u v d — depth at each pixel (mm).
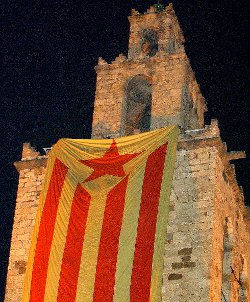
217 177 29188
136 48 35031
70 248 26734
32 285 26203
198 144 29656
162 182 27047
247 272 31766
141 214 26516
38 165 31500
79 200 27844
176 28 36281
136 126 34625
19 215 30516
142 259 25375
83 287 25672
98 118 33000
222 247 28875
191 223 27734
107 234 26609
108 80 34094
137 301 24531
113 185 27828
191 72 34438
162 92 32656
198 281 26312
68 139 29609
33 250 27078
